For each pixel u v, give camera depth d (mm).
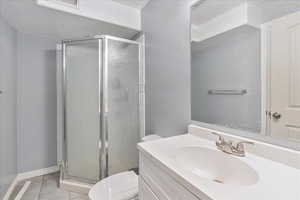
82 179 1800
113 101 1826
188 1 1242
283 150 698
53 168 2232
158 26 1644
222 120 1023
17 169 1983
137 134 2020
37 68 2145
